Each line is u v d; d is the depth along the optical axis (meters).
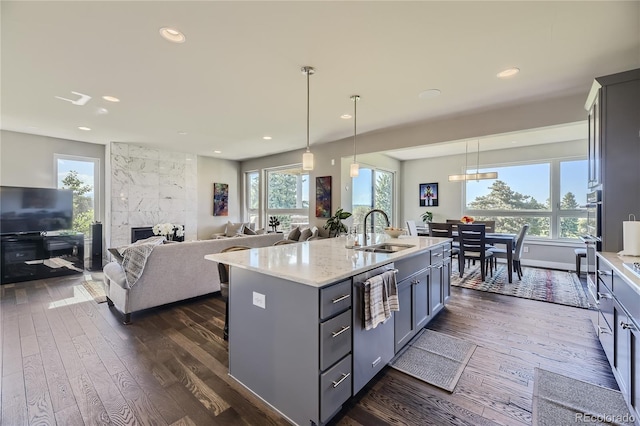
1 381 2.06
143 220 6.31
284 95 3.38
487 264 5.50
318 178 6.19
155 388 2.00
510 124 3.81
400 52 2.46
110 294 3.47
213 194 7.72
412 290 2.57
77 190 5.80
